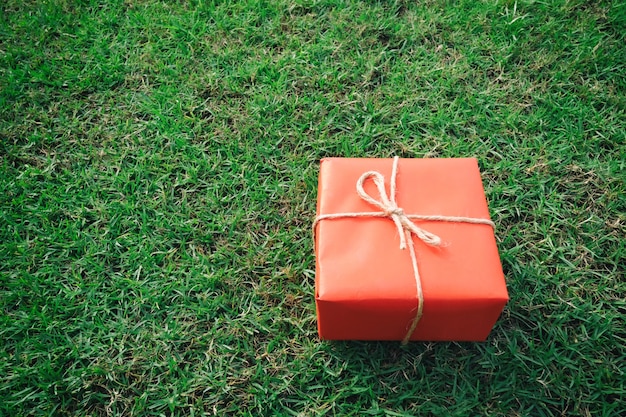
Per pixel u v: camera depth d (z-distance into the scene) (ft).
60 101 3.62
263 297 3.03
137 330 2.96
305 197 3.27
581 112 3.49
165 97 3.60
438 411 2.76
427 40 3.78
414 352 2.89
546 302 2.98
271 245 3.17
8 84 3.65
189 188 3.34
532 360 2.85
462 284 2.48
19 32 3.84
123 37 3.82
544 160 3.37
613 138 3.43
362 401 2.80
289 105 3.56
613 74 3.62
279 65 3.69
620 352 2.86
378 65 3.71
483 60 3.69
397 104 3.56
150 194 3.32
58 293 3.04
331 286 2.49
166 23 3.86
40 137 3.49
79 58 3.75
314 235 2.91
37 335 2.94
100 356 2.90
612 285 3.03
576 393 2.78
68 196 3.31
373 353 2.88
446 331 2.68
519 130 3.47
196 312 3.00
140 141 3.47
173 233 3.18
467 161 2.75
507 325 2.94
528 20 3.81
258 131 3.48
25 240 3.18
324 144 3.44
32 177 3.37
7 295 3.03
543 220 3.21
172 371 2.86
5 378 2.84
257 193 3.28
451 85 3.61
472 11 3.85
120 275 3.10
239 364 2.88
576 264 3.07
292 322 2.95
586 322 2.93
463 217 2.60
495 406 2.78
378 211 2.62
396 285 2.48
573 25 3.80
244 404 2.80
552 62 3.67
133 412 2.78
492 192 3.27
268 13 3.90
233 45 3.78
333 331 2.72
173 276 3.08
